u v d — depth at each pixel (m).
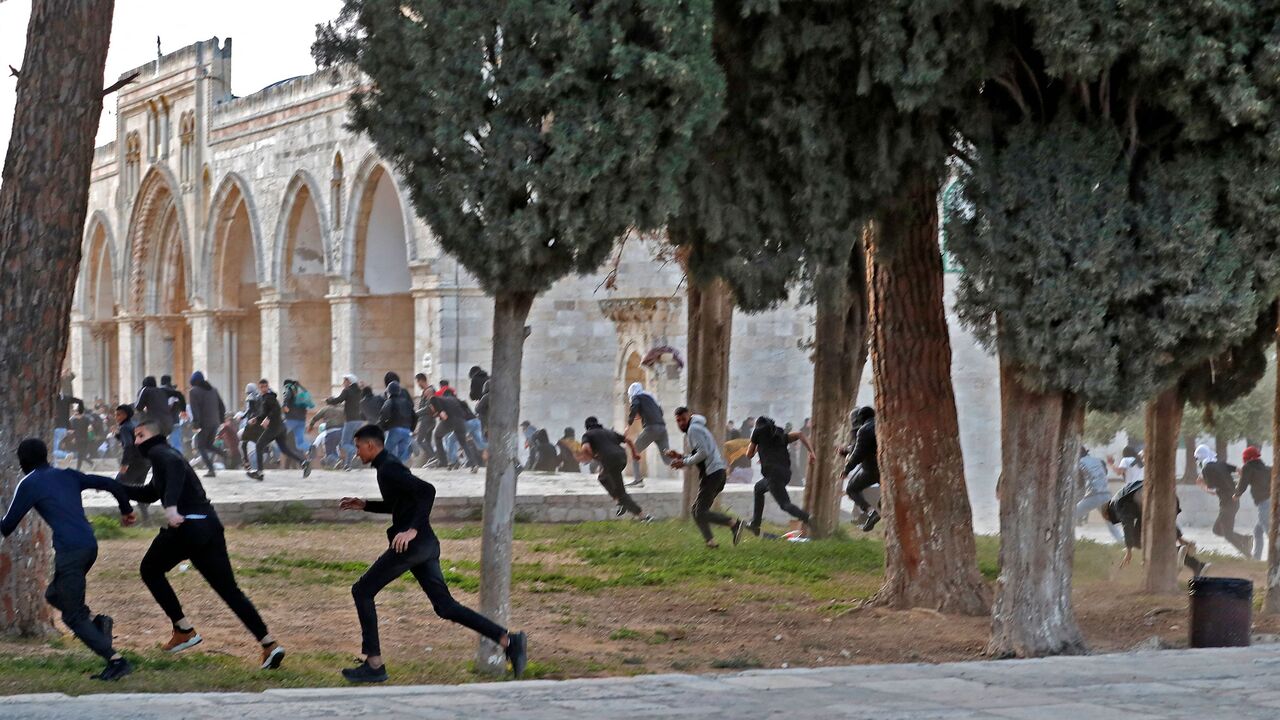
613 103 11.05
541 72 11.07
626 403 38.00
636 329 37.75
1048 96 13.05
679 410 21.80
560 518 25.78
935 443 16.02
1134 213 12.48
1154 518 18.69
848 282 22.34
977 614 15.90
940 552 16.09
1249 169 12.17
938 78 12.04
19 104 12.69
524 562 19.97
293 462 36.31
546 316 40.78
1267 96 11.76
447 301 41.78
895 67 12.05
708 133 11.55
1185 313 12.33
